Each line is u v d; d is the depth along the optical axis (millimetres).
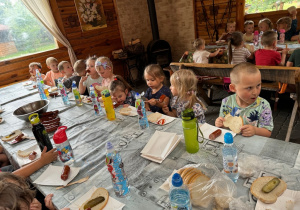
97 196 887
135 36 5340
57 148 1151
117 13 4875
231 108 1414
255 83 1172
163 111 1833
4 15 3697
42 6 3820
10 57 3873
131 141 1292
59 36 4117
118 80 2006
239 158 969
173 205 706
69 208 857
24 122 1888
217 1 4398
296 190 761
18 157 1315
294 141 2203
